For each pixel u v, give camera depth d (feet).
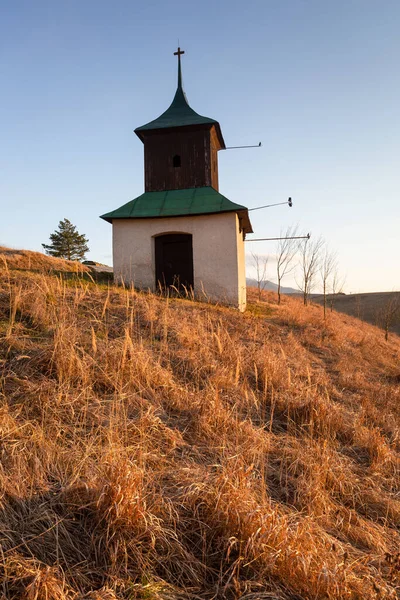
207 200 56.03
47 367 20.74
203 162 59.26
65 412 17.89
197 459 17.24
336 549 13.23
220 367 26.68
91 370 21.31
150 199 58.23
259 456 18.17
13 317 24.97
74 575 10.99
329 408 23.77
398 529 16.08
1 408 16.31
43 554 11.44
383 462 20.18
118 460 13.91
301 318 53.36
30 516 12.49
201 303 48.49
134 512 12.32
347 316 93.45
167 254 57.72
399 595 12.17
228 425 20.06
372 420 26.09
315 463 17.89
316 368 35.35
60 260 67.87
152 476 14.87
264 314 57.36
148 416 18.31
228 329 38.75
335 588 11.28
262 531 12.41
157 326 31.19
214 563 12.32
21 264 59.47
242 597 11.00
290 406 23.94
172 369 24.94
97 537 12.10
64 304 29.37
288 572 11.78
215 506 13.26
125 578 11.25
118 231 56.13
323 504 15.67
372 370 41.27
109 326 28.78
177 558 12.15
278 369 28.73
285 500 16.02
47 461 14.64
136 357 22.85
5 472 13.58
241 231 63.52
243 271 65.05
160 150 60.29
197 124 58.39
